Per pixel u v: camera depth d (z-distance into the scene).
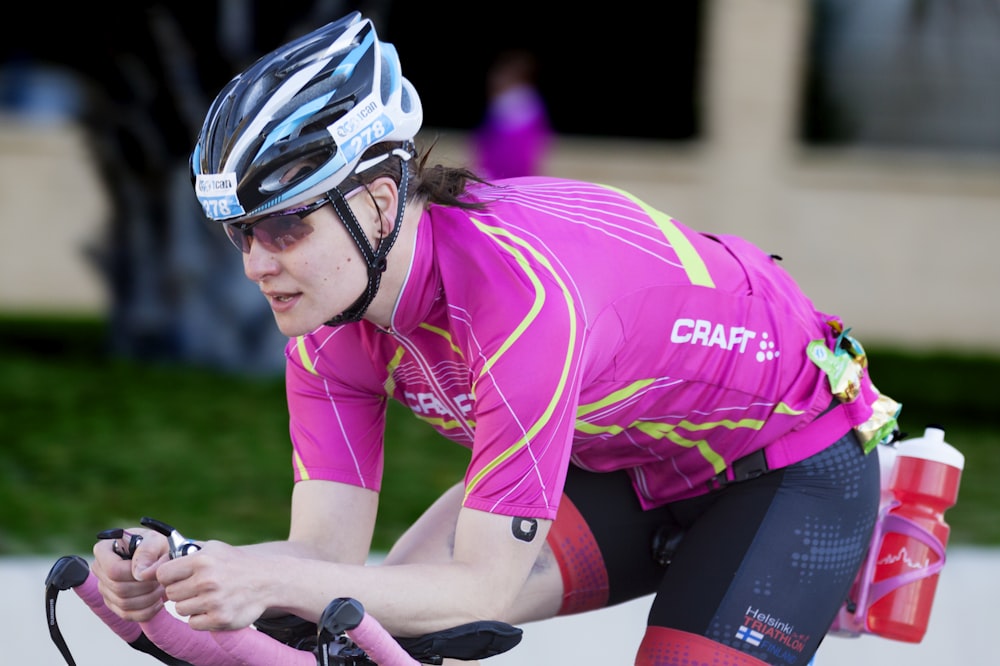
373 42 4.84
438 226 5.08
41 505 12.67
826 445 5.82
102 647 9.23
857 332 27.28
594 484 6.17
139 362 20.19
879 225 27.14
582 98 27.59
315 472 5.68
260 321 19.88
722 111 26.94
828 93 27.36
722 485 5.87
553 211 5.39
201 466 14.41
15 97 26.70
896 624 6.09
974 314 27.39
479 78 27.52
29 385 18.11
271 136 4.57
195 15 18.64
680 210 27.19
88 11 18.83
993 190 27.09
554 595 6.09
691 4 27.31
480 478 4.95
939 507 6.15
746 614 5.60
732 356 5.60
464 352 5.09
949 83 27.41
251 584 4.55
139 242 19.86
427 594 4.82
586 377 5.24
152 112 19.22
